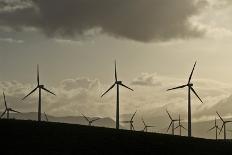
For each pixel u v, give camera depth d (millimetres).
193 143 162000
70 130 158125
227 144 166875
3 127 152625
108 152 139375
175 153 146000
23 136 145625
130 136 160500
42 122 165625
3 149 132250
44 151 133125
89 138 151375
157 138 162875
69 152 134500
